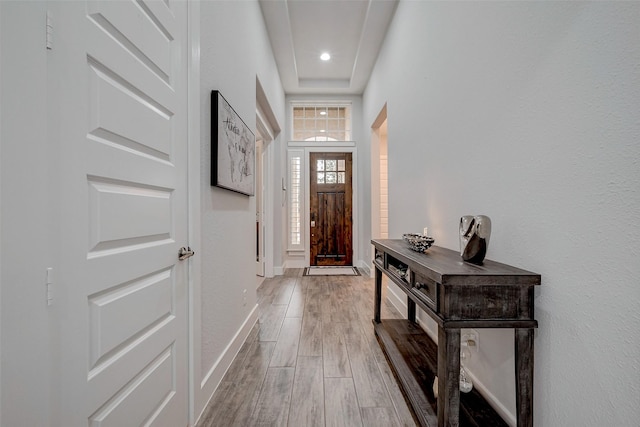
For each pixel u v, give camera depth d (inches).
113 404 33.6
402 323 93.8
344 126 205.9
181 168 49.6
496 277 40.8
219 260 67.7
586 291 34.4
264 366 73.2
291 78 173.9
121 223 34.8
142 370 38.8
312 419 54.4
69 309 28.0
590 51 33.6
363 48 142.7
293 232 197.9
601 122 32.4
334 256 198.5
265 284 155.8
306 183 196.5
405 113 104.0
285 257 196.7
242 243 87.4
